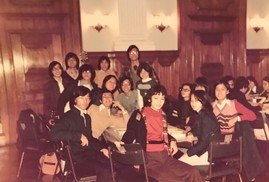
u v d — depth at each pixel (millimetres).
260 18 8867
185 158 3309
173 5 7824
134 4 7316
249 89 6285
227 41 8508
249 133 3480
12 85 6582
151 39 7695
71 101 3465
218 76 8453
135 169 3119
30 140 4254
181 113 4617
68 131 3273
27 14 6594
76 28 6977
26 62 6656
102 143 3676
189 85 4598
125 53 7227
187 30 7988
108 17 7234
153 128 3055
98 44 7215
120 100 4781
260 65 8891
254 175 3455
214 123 3209
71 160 3111
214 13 8266
